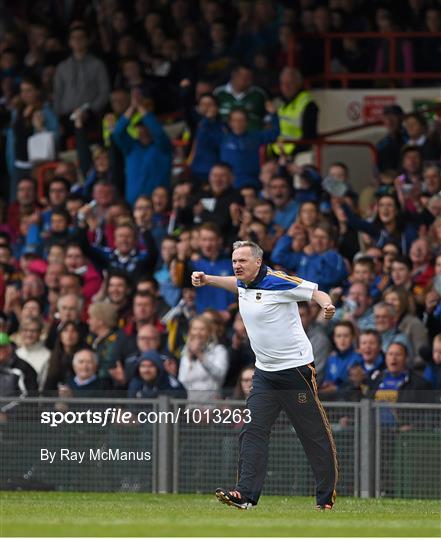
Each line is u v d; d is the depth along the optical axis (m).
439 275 48.81
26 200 65.19
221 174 57.75
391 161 62.44
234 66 69.81
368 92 69.19
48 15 84.06
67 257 56.91
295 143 63.00
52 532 26.44
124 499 41.81
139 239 57.56
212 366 47.22
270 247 54.88
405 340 46.75
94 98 70.88
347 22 71.44
